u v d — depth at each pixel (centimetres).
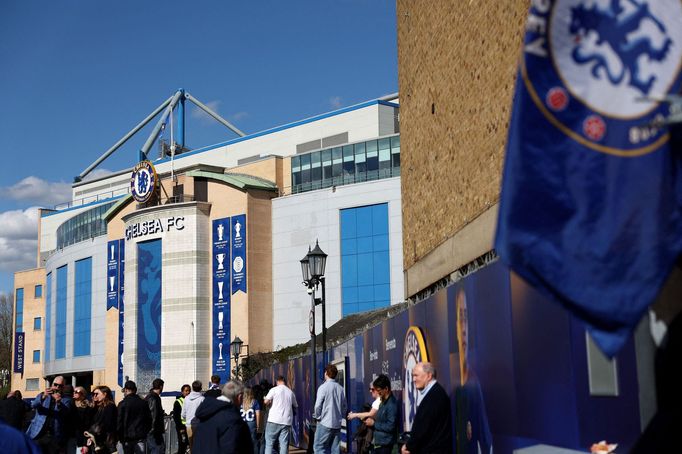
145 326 7344
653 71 469
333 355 2388
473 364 1022
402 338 1456
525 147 461
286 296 6938
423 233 1620
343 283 6662
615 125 463
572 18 471
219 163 8869
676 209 453
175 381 7050
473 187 1251
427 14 1584
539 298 789
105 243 8556
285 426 1870
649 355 599
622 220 455
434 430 912
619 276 450
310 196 6906
